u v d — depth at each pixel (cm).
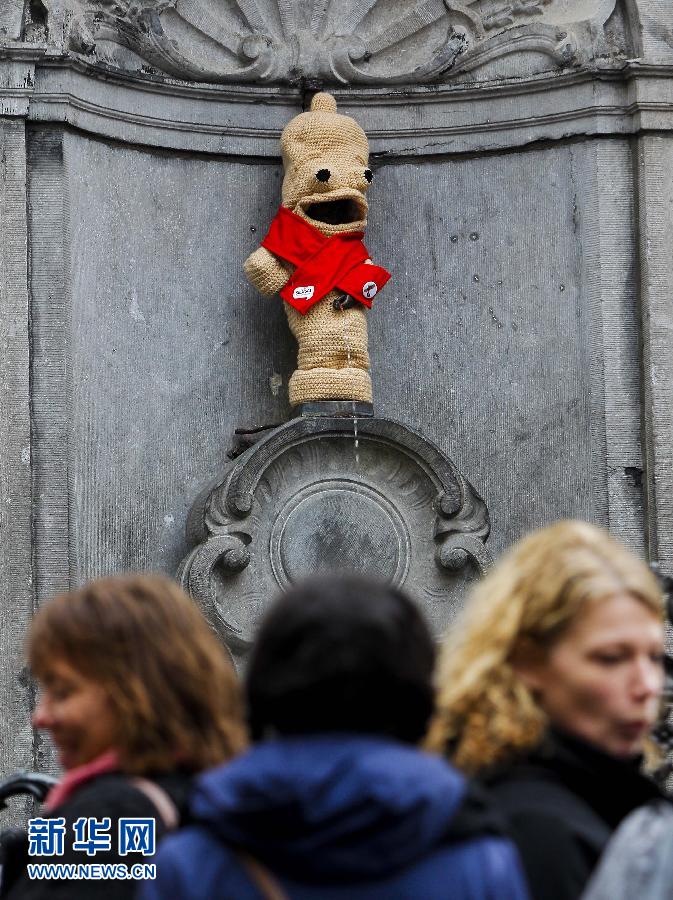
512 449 970
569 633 311
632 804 304
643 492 945
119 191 941
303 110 978
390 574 917
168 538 938
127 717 310
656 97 954
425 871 247
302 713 256
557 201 973
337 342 909
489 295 982
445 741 317
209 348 962
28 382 887
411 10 991
